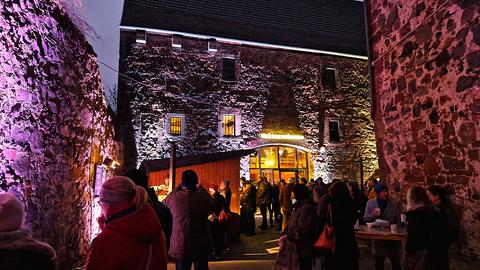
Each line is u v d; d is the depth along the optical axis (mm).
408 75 6066
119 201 2195
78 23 5941
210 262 6820
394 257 4918
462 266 4836
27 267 1732
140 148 14984
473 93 4750
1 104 3658
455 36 5070
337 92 18547
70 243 5668
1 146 3654
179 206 4105
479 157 4641
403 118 6172
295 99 17719
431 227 3463
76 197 6000
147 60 15555
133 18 16047
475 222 4672
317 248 4227
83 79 6293
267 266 6289
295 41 18422
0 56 3641
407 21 6129
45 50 4711
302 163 17672
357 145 18500
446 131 5207
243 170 16344
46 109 4738
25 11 4168
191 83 16078
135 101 15195
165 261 2350
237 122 16594
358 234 4605
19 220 1846
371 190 9305
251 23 18859
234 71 16984
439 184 5312
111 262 2039
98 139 7520
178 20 16969
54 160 5016
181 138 15594
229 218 8922
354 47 19766
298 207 4402
